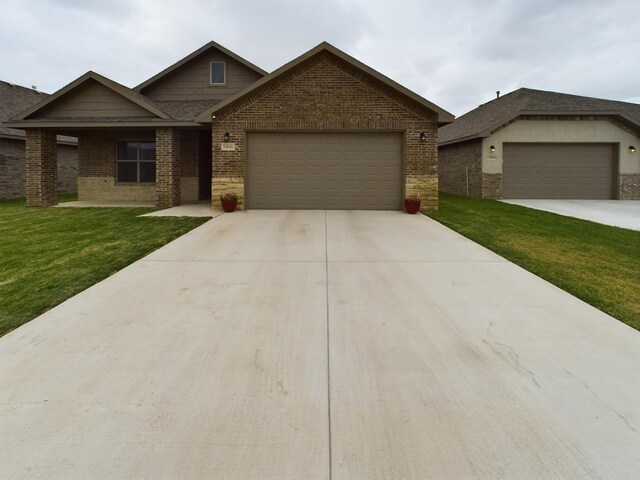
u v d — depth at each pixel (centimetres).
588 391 305
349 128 1195
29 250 723
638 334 406
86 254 692
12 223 1015
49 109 1373
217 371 332
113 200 1620
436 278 580
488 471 227
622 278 599
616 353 366
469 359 353
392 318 440
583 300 504
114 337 391
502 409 283
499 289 537
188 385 311
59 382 313
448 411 281
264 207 1231
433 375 327
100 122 1329
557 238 879
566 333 407
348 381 318
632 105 1800
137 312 452
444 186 2106
